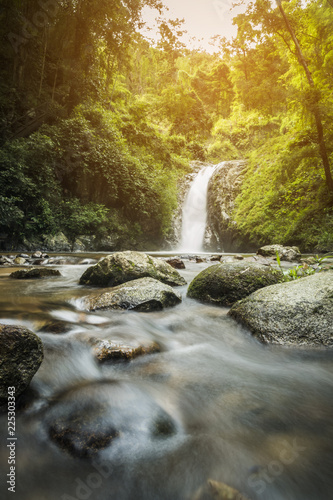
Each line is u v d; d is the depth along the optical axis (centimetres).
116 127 1658
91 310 297
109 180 1399
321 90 1036
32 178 1105
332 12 1115
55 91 1334
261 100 1295
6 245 1033
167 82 2631
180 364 193
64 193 1324
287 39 1233
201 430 128
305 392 161
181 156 2281
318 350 217
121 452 112
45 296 354
